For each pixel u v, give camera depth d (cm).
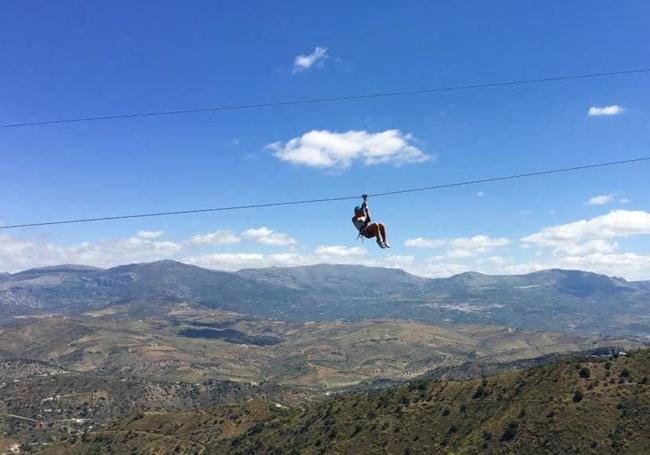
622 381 15262
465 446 15038
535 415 15025
